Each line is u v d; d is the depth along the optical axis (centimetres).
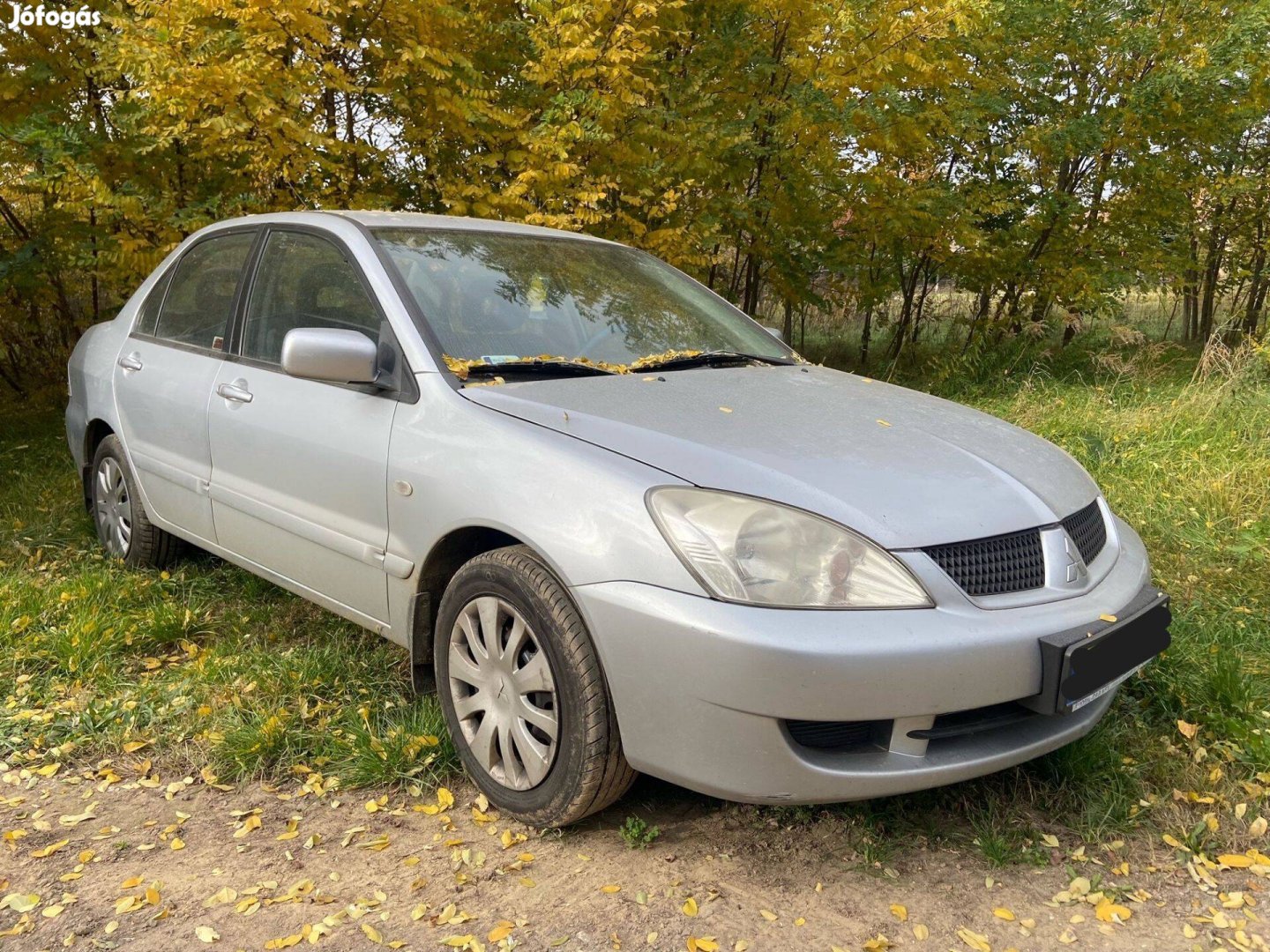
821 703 198
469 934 204
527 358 284
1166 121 914
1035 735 229
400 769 266
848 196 901
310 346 263
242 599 387
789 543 208
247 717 293
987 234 943
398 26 619
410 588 268
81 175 563
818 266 967
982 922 211
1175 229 1046
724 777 206
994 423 297
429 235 324
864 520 215
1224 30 878
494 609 243
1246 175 1152
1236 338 1214
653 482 220
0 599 371
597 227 698
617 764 223
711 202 795
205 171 661
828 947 201
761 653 197
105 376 420
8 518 496
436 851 234
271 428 311
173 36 536
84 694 311
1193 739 279
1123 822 246
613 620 212
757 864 229
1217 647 332
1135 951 203
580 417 248
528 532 229
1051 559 233
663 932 205
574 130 615
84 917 209
